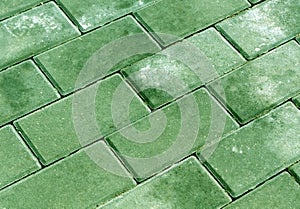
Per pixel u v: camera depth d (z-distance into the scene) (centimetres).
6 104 259
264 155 247
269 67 271
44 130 252
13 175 241
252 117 257
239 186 239
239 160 246
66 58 273
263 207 235
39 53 274
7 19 284
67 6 288
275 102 261
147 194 238
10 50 274
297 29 283
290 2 291
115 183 240
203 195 238
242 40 279
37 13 286
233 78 267
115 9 288
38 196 237
